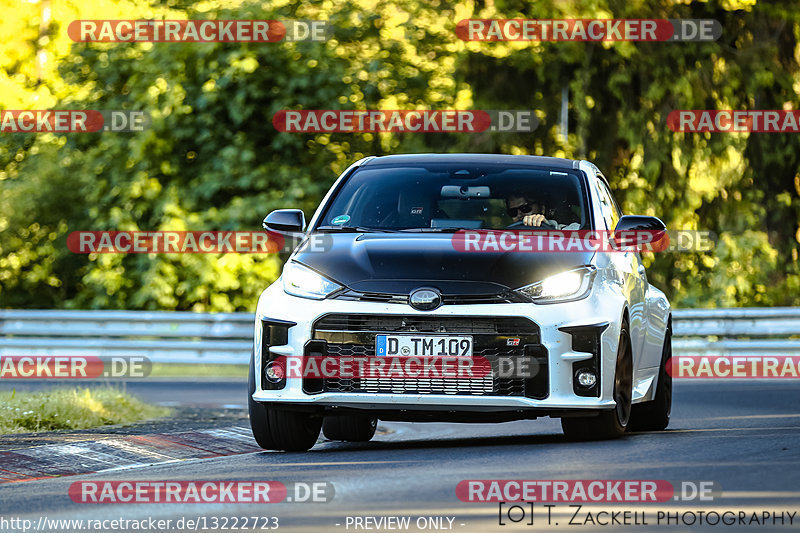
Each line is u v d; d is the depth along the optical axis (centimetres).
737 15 8994
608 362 2705
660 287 9131
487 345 2638
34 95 10244
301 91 8825
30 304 9975
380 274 2709
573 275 2719
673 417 3916
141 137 8688
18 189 9669
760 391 4950
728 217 9088
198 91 8800
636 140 8831
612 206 3312
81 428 3503
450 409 2639
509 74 9006
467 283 2673
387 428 3938
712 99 8919
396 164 3184
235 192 8850
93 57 9131
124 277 8631
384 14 9419
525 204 2989
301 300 2725
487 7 9169
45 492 2303
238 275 8438
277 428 2820
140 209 8694
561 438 3034
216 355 7444
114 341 7581
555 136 9038
